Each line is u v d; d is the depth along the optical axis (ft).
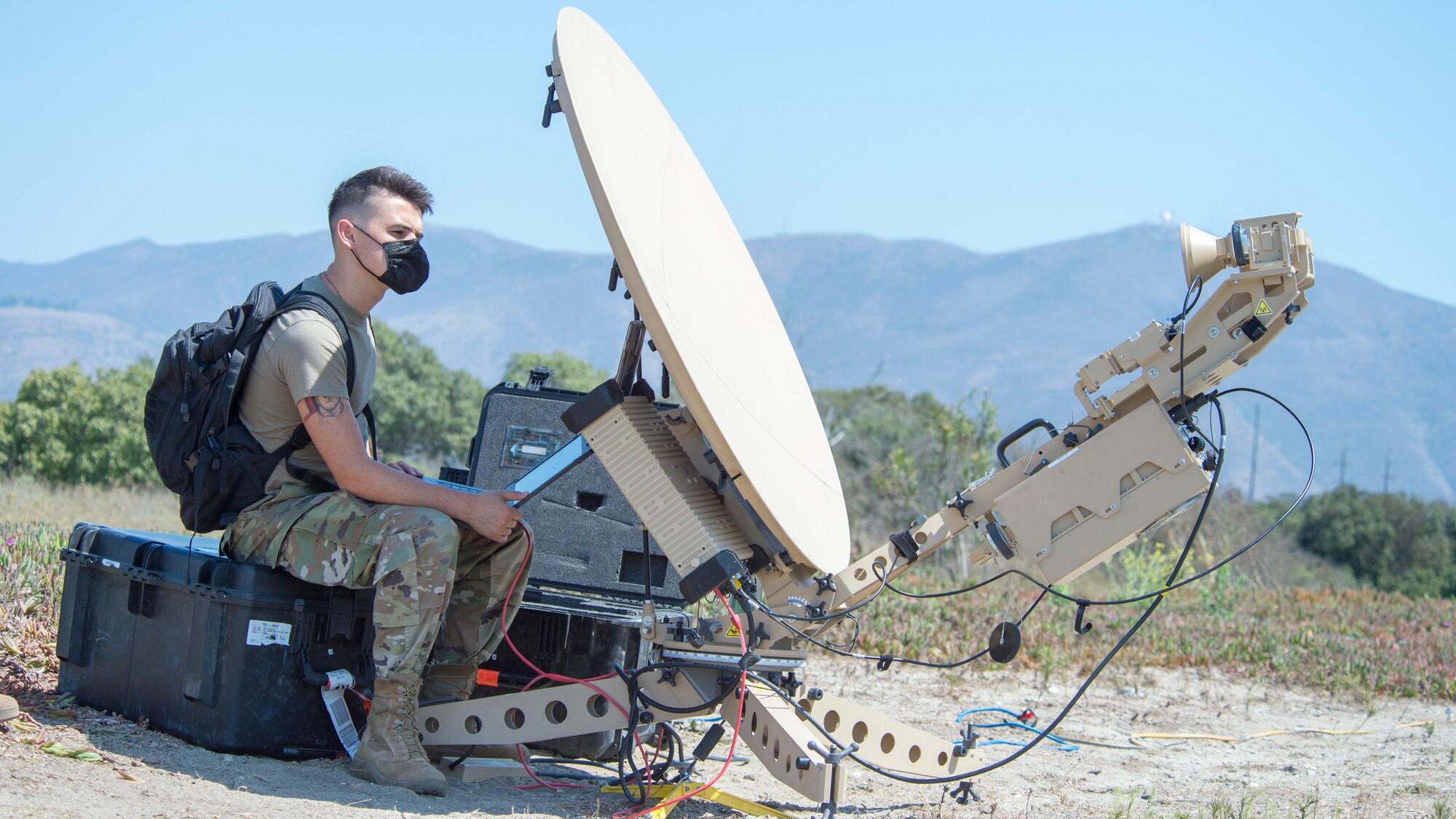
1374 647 31.71
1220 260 11.71
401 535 10.76
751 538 11.77
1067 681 24.00
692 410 9.83
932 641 26.08
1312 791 14.83
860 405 117.80
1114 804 13.28
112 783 9.49
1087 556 11.85
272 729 11.19
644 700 11.16
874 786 13.66
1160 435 11.68
